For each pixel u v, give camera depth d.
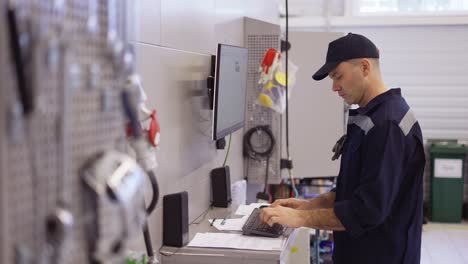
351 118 2.39
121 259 1.13
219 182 3.33
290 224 2.35
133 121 1.29
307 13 6.91
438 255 5.41
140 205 1.18
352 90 2.37
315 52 4.76
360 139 2.28
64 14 0.98
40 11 0.92
